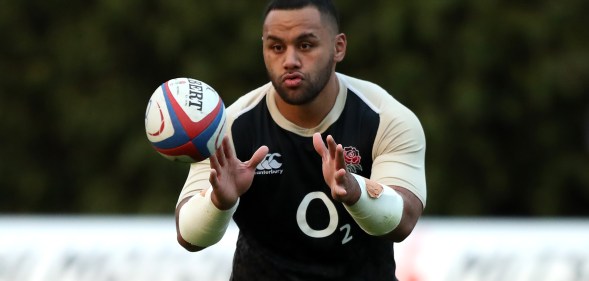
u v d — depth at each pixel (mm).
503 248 30953
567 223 32656
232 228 31922
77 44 58000
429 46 54219
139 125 57625
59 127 59562
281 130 18562
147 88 58438
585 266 30516
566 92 53875
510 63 54531
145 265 31688
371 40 54469
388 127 18469
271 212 18859
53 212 61188
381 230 17844
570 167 56438
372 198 17438
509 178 56906
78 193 60031
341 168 16734
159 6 56844
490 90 55000
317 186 18594
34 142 61219
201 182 18859
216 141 17391
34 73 59062
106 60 57688
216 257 31594
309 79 17672
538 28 53312
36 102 60750
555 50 54438
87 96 58219
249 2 55781
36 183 60812
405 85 53875
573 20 54219
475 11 53688
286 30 17578
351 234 18875
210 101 17391
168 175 56469
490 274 30828
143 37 57406
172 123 17156
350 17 54781
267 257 19406
